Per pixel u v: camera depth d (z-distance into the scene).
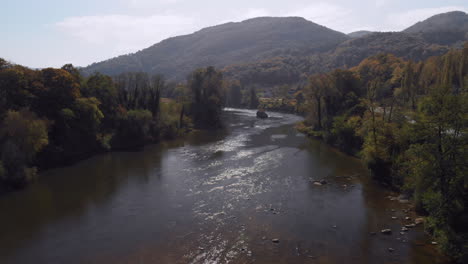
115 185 44.00
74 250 26.86
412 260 24.17
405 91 77.88
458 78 64.31
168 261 24.78
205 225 31.02
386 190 40.19
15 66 56.22
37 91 56.50
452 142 26.48
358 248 26.14
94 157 61.22
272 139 80.44
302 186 42.44
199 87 106.31
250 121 122.62
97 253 26.25
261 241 27.67
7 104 50.62
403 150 40.44
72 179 47.06
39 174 49.59
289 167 52.16
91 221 32.50
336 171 49.56
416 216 31.88
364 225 30.36
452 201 26.27
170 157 60.81
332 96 82.75
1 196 40.25
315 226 30.39
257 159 57.91
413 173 32.72
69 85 61.25
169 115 88.75
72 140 59.28
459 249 23.45
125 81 83.44
